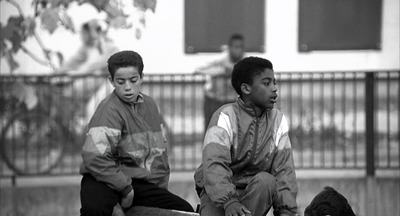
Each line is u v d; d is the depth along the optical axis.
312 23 34.94
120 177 13.72
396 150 30.92
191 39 34.88
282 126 13.15
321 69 34.94
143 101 14.27
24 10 19.75
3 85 27.64
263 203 12.83
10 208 24.19
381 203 24.44
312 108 30.62
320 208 12.43
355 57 34.94
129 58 13.82
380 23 34.91
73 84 29.69
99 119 13.84
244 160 12.98
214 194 12.50
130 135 14.03
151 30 34.62
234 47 29.69
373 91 28.41
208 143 12.77
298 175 28.55
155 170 14.34
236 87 13.02
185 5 34.84
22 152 29.58
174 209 14.21
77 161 29.47
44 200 25.30
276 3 34.94
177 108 32.16
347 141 31.53
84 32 19.77
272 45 35.03
